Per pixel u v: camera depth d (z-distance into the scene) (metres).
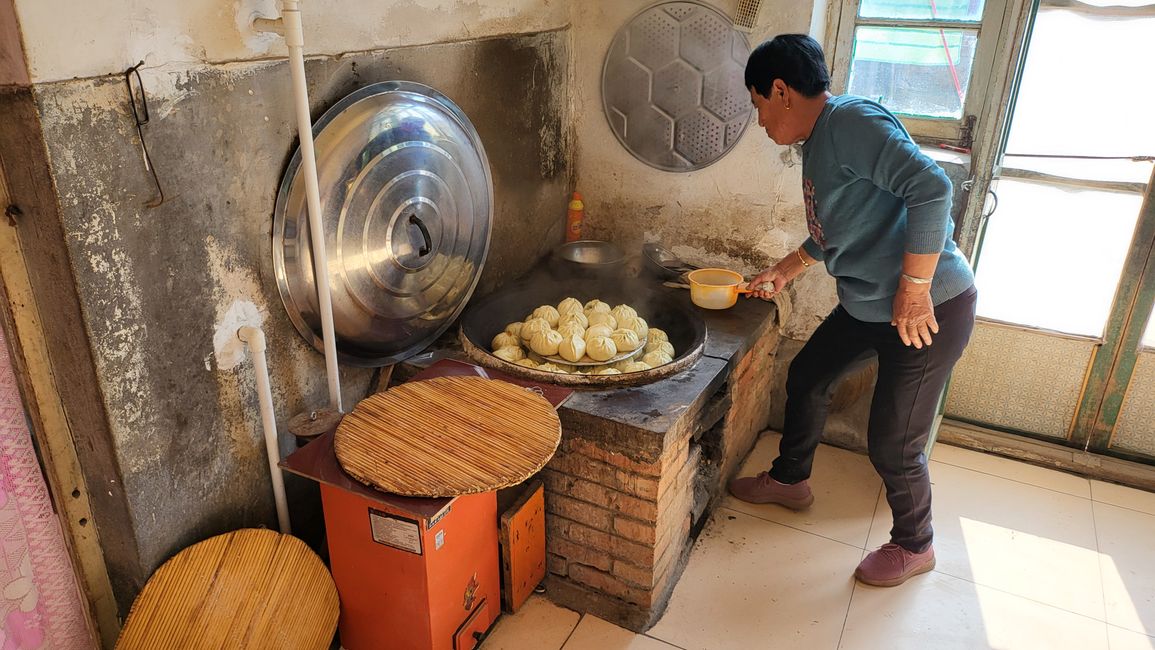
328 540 1.80
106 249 1.39
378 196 1.85
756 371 2.60
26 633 1.55
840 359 2.18
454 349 2.21
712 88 2.55
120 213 1.40
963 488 2.63
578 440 1.92
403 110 1.89
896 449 2.08
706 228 2.74
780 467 2.44
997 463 2.77
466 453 1.64
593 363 2.10
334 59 1.76
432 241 2.06
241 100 1.58
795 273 2.31
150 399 1.53
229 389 1.71
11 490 1.47
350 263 1.83
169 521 1.63
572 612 2.08
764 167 2.57
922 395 2.00
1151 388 2.59
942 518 2.48
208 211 1.56
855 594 2.16
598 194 2.87
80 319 1.38
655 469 1.85
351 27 1.79
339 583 1.85
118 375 1.46
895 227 1.88
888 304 1.96
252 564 1.73
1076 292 2.58
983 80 2.33
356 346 1.99
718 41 2.48
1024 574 2.25
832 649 1.98
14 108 1.25
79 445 1.53
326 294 1.74
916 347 1.95
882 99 2.49
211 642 1.66
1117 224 2.45
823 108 1.85
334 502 1.73
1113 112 2.34
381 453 1.64
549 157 2.71
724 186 2.66
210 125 1.52
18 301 1.40
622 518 1.96
